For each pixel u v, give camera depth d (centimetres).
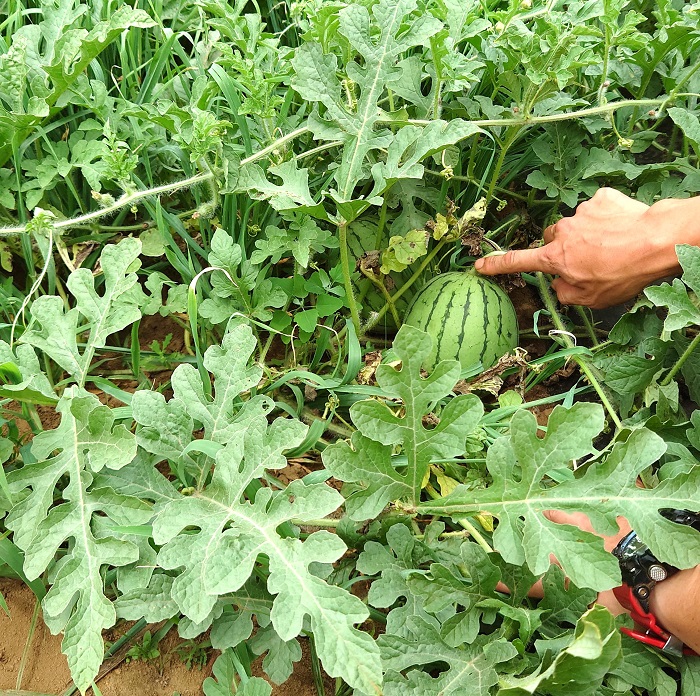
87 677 139
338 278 217
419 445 153
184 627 154
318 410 219
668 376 203
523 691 124
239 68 194
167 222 222
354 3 203
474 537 179
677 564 139
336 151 232
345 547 138
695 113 246
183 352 227
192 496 156
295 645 158
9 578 179
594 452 145
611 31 200
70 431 160
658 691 157
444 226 217
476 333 214
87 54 196
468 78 200
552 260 216
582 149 237
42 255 208
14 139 201
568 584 165
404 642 148
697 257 171
